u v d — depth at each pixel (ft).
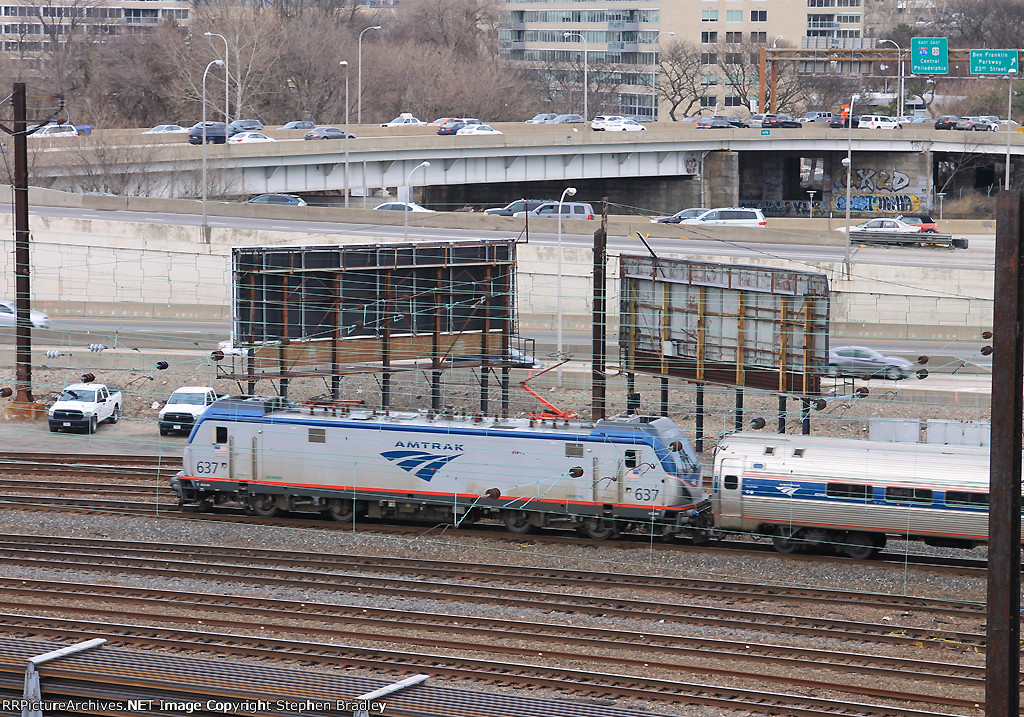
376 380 501.15
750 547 359.87
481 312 478.18
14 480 412.98
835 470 336.49
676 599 303.89
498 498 359.87
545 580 315.99
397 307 468.75
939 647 269.03
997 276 179.52
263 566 330.34
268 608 291.58
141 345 612.70
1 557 331.16
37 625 276.00
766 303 428.56
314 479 372.38
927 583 318.65
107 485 407.64
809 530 343.87
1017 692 185.47
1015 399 181.68
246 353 496.23
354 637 271.90
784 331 424.87
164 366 483.10
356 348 463.01
